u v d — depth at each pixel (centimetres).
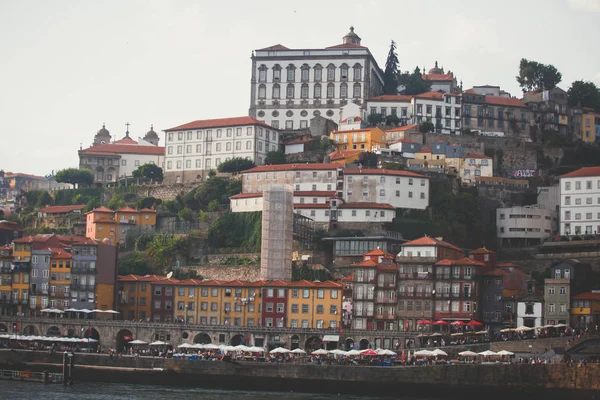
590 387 18550
